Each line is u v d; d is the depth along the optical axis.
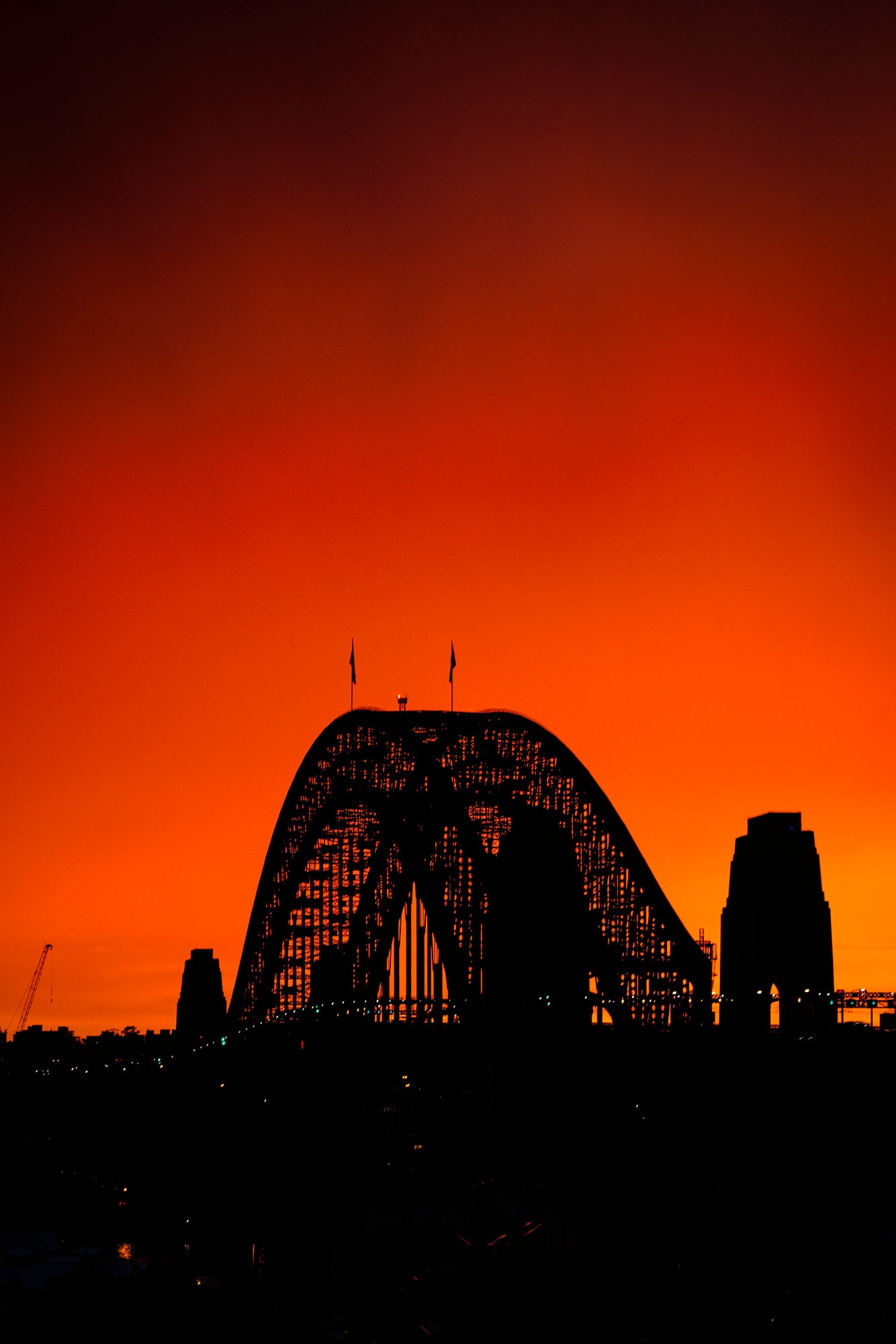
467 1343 140.50
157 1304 151.50
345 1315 152.88
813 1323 141.00
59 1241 191.50
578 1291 148.38
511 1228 163.50
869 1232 168.00
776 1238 166.25
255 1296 163.50
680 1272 153.75
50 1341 143.00
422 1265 159.12
